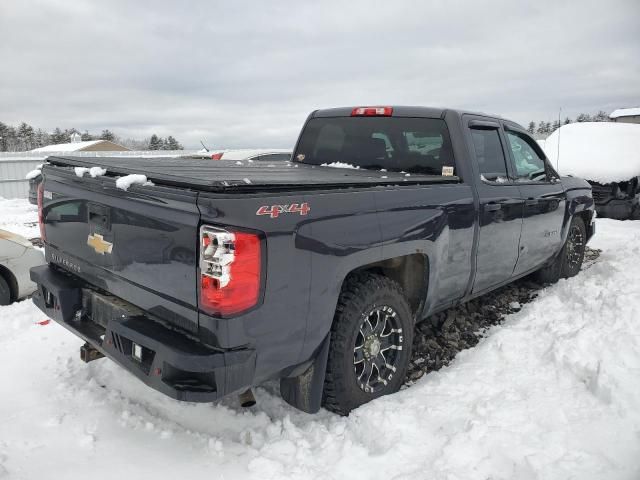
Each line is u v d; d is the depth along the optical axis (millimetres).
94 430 2799
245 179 2361
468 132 3852
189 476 2416
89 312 2992
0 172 15609
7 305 4926
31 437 2715
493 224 3932
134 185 2475
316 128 4707
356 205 2750
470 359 3697
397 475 2373
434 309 3619
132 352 2514
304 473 2412
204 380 2305
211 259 2139
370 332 3033
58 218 3160
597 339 3479
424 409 2920
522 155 4648
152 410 3010
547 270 5465
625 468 2348
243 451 2613
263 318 2316
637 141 10570
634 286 4473
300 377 2762
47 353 3775
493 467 2398
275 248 2305
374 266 3156
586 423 2707
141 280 2527
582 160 10273
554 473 2305
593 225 6137
